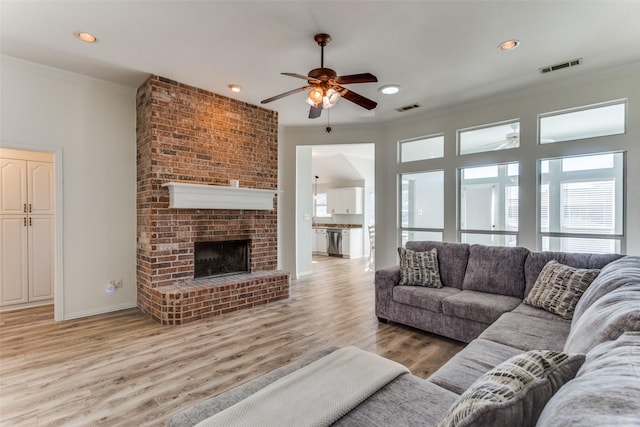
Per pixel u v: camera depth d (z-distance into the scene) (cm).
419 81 361
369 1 224
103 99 373
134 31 264
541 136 382
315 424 117
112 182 379
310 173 633
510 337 207
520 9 232
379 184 529
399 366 162
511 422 77
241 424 116
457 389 149
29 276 405
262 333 320
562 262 284
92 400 206
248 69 336
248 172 441
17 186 397
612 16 240
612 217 336
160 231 361
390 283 348
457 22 249
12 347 281
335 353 177
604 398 61
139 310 384
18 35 271
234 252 451
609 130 338
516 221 401
